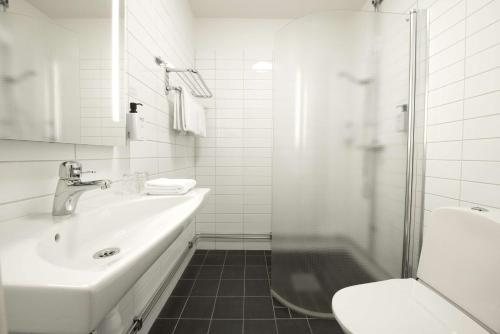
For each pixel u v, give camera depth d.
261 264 2.09
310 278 1.42
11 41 0.58
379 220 1.39
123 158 1.08
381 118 1.35
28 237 0.50
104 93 0.92
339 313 0.80
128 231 0.84
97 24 0.88
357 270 1.39
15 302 0.33
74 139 0.78
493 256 0.74
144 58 1.25
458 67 1.10
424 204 1.34
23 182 0.62
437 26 1.22
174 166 1.76
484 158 0.98
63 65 0.74
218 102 2.37
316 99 1.35
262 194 2.41
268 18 2.36
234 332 1.27
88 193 0.86
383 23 1.31
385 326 0.74
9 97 0.57
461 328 0.74
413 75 1.33
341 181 1.36
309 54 1.35
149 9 1.30
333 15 1.30
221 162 2.40
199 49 2.36
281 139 1.48
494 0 0.93
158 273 1.43
